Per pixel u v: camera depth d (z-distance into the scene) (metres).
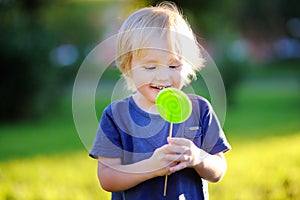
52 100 14.95
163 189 3.04
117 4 18.31
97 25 18.45
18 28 13.96
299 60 34.44
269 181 5.84
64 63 16.67
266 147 9.05
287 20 35.69
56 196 5.63
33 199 5.58
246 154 8.25
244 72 16.78
